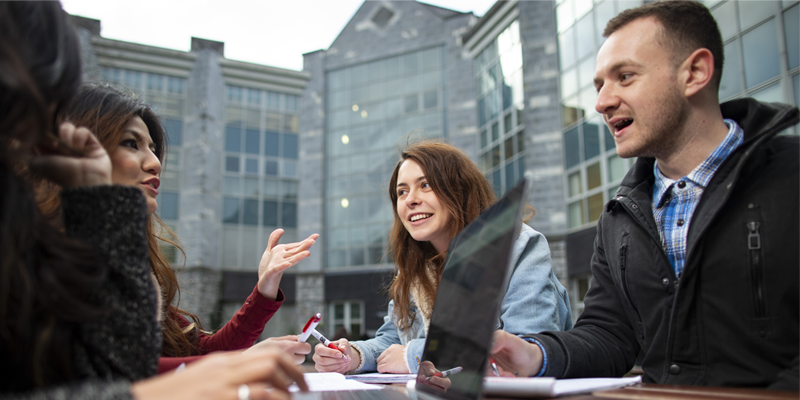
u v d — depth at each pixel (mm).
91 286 596
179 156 18547
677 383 1034
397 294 1965
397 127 19125
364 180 19203
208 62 19172
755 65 8273
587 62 12969
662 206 1226
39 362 521
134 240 667
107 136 1383
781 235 962
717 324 1016
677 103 1114
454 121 17969
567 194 13281
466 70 18125
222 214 18750
